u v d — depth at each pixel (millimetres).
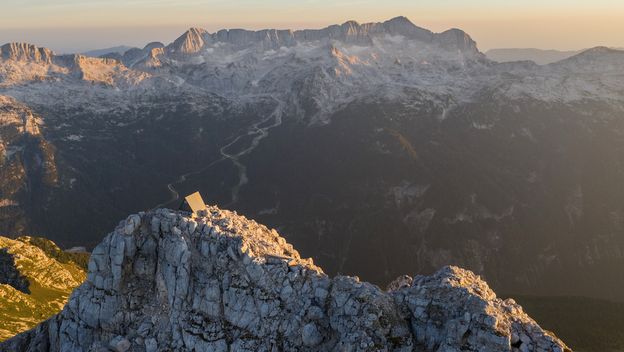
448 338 60625
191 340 69688
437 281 69625
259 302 69625
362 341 62844
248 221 85125
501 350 58312
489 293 68938
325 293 68938
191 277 73750
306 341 65812
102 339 74438
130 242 76812
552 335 61875
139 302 75375
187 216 80125
